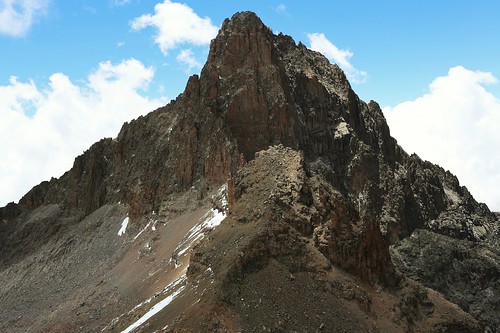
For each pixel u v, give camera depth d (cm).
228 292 6006
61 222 16538
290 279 6525
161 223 12512
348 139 15562
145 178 14412
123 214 14812
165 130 15675
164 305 7069
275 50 15550
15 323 11850
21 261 15388
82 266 13550
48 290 13038
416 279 13988
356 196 14938
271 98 14088
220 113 14000
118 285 11025
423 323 7450
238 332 5612
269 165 8462
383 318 6938
